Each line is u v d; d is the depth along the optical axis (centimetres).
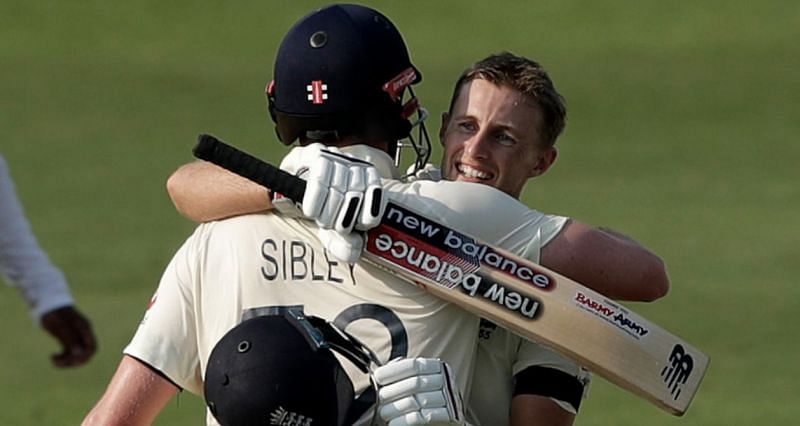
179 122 8225
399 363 1277
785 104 8419
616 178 6988
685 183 6881
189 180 1454
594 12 10475
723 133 7900
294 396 1200
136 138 7869
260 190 1403
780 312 4688
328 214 1312
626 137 7869
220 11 10538
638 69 9269
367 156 1420
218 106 8575
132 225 6053
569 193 6669
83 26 10250
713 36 9919
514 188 1477
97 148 7631
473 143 1455
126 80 9119
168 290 1417
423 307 1382
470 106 1462
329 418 1214
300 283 1388
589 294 1360
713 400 3834
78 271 5284
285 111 1431
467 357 1398
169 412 3641
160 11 10525
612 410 3719
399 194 1390
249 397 1201
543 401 1423
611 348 1348
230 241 1411
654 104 8494
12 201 1609
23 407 3819
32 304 1633
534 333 1352
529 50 9825
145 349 1398
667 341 1368
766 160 7375
